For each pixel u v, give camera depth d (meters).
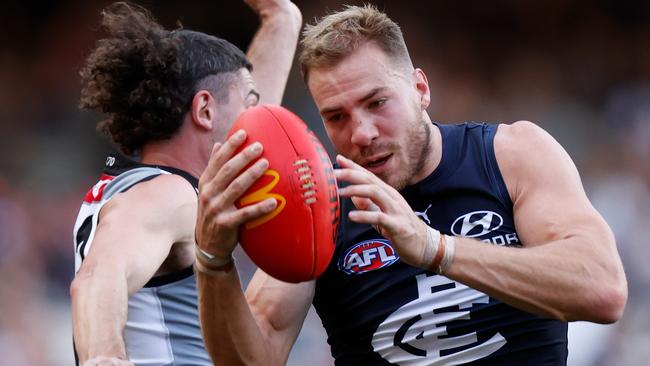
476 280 6.10
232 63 8.03
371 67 6.55
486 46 31.75
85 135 26.62
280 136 5.88
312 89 6.73
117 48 7.79
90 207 7.36
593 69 31.38
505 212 6.93
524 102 30.45
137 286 6.55
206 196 5.82
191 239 7.14
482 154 7.05
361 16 6.70
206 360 7.49
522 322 6.91
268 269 5.93
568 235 6.45
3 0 30.47
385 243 7.10
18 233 23.09
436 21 31.84
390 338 7.08
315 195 5.84
